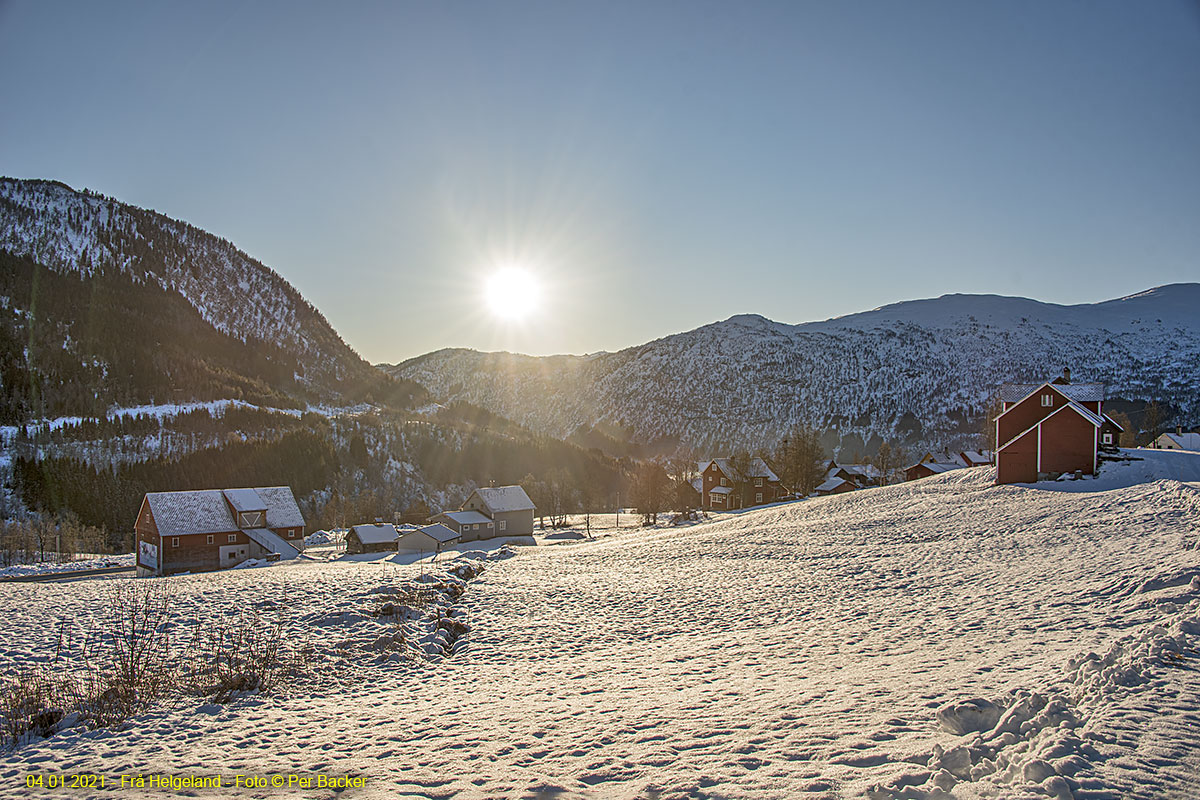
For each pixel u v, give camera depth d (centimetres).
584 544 5469
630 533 7312
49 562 7231
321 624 1930
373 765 830
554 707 1093
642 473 9769
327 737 976
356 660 1586
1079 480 4312
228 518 6738
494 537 7738
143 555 6725
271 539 6681
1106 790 578
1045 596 1734
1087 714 754
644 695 1141
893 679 1066
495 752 853
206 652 1614
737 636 1700
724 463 9969
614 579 2847
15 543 7562
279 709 1175
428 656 1667
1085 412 4441
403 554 6600
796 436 10306
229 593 2494
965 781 621
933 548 2933
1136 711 750
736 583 2573
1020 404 5409
